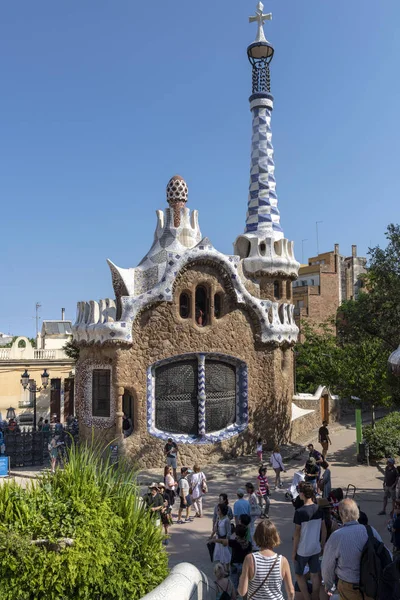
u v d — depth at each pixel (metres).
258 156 28.98
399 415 29.20
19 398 37.72
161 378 22.64
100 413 22.72
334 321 43.00
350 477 21.03
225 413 23.91
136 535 7.89
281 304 26.53
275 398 25.12
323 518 9.18
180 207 25.39
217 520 12.10
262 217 28.22
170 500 15.47
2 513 7.33
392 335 22.62
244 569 6.55
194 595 7.17
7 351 38.03
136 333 22.14
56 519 7.28
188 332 22.84
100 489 8.27
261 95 29.30
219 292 23.81
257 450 22.81
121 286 23.16
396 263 21.75
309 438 29.28
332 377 29.56
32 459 23.03
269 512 16.59
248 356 24.52
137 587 7.38
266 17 29.70
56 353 39.28
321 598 8.38
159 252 24.36
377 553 6.62
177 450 21.47
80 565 6.92
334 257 56.22
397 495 12.87
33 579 6.72
